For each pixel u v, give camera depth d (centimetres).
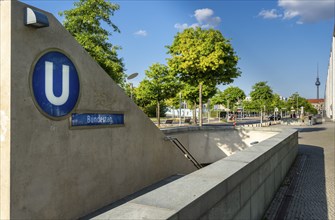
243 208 371
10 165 410
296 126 3244
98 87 600
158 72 3206
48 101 475
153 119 5569
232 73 2167
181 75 2261
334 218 489
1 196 417
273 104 5128
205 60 2030
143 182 764
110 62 1527
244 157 439
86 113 565
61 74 503
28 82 439
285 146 786
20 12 428
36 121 453
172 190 264
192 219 234
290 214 508
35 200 450
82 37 1480
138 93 3400
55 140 490
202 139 1658
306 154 1188
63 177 507
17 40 423
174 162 934
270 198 566
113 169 645
